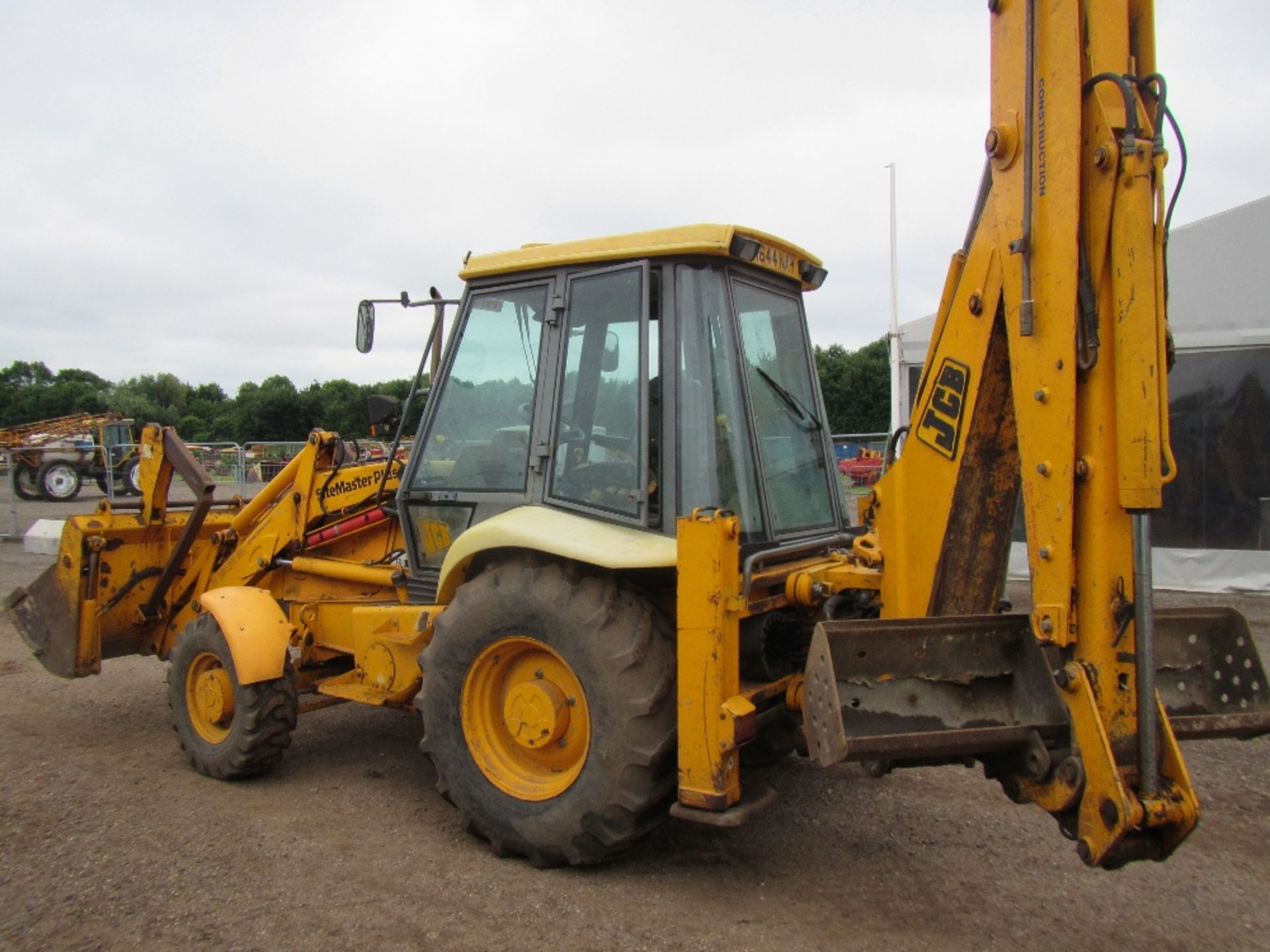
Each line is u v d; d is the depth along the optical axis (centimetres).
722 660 327
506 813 373
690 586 332
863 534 462
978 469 335
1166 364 282
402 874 366
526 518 387
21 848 387
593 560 350
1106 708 279
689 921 330
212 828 411
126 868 369
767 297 435
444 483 443
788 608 402
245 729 457
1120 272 279
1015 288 304
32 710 604
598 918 332
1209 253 930
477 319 437
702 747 328
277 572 544
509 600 371
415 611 435
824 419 470
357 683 468
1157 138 280
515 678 390
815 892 353
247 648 456
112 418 2509
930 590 348
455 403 443
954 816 425
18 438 2317
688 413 369
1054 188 290
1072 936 322
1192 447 954
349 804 443
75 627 536
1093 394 284
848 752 276
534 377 412
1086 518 285
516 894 350
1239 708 327
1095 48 286
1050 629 288
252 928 323
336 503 528
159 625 582
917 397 353
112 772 486
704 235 371
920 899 348
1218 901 346
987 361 324
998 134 306
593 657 348
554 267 408
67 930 321
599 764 346
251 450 1535
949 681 308
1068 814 287
